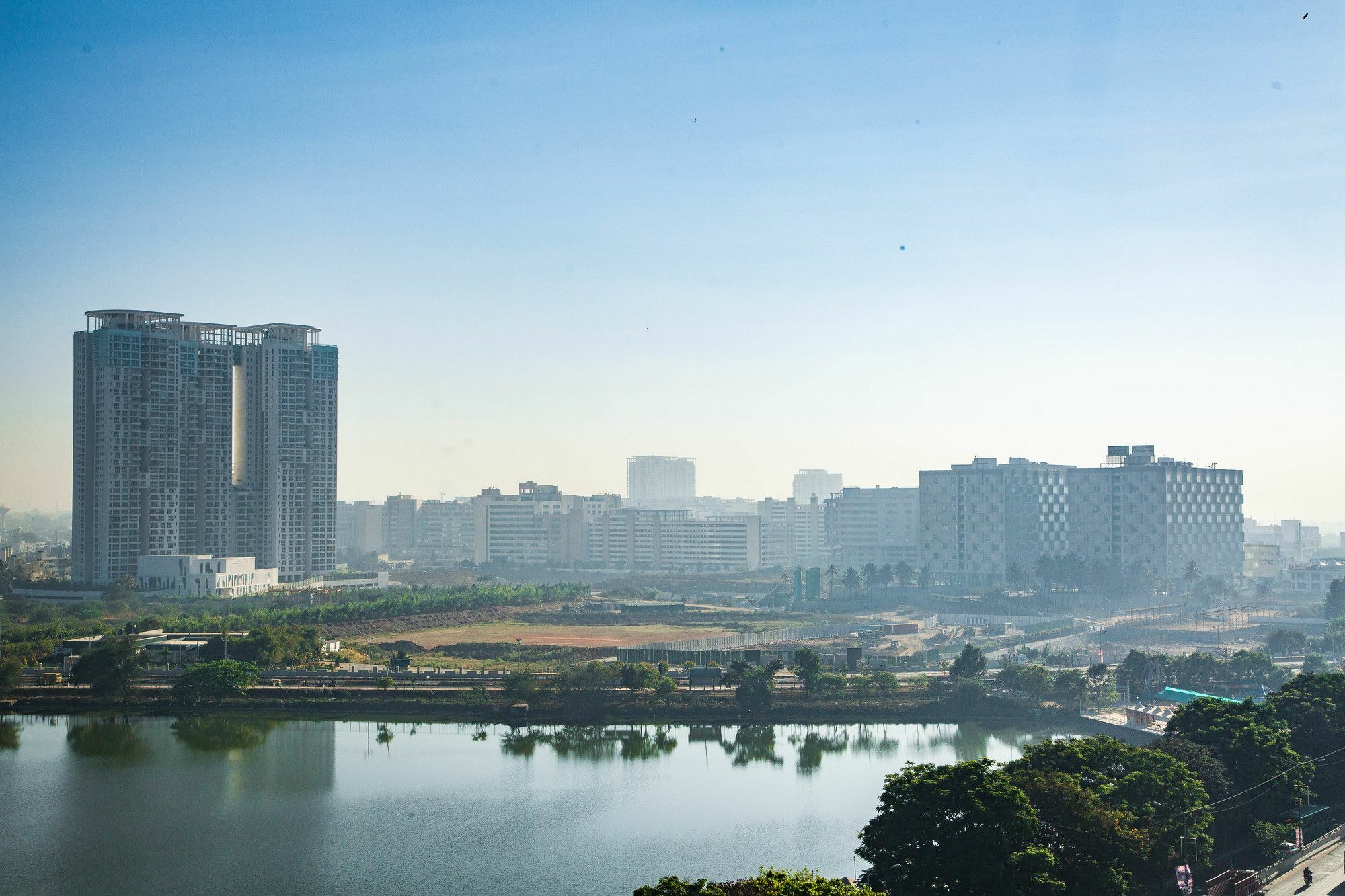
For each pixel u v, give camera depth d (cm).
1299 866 19162
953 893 15800
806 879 14275
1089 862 16638
